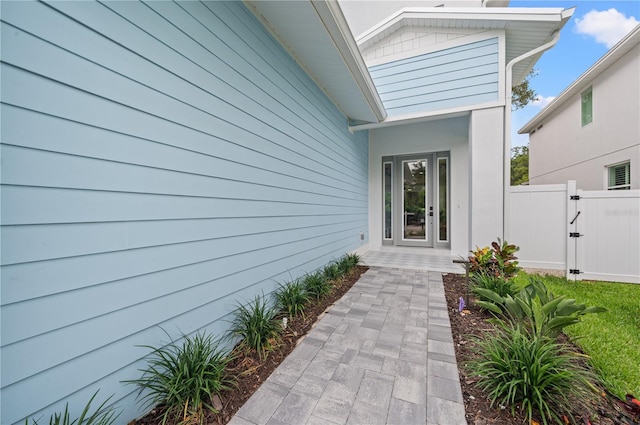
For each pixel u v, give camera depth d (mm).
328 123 4426
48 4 1118
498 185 4457
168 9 1652
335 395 1669
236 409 1552
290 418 1488
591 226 4273
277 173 2930
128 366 1435
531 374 1475
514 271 3490
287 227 3146
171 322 1683
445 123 6152
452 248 6059
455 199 6051
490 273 3561
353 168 5836
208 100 1971
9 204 1024
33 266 1084
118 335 1388
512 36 4633
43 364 1111
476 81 4605
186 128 1787
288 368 1946
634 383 1709
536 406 1480
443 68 4824
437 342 2293
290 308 2750
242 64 2346
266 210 2721
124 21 1403
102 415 1306
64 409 1174
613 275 4152
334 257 4723
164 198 1637
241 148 2334
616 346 2164
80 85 1225
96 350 1294
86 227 1254
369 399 1633
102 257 1316
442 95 4832
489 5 5441
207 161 1964
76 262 1219
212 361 1716
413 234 6730
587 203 4293
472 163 4605
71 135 1197
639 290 3693
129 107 1431
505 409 1504
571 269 4340
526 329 2074
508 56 5168
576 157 7414
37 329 1095
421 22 4871
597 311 1900
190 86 1815
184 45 1768
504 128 4438
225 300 2146
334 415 1511
